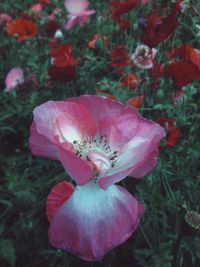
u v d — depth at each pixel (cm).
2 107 36
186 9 38
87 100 16
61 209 16
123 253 27
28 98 36
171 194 27
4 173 33
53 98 34
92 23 45
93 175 16
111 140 16
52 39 40
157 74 30
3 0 52
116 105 16
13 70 37
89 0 49
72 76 30
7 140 35
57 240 15
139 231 26
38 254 27
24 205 23
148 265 25
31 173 30
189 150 28
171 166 28
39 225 28
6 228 29
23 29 39
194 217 19
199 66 26
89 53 39
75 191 16
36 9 46
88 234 15
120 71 35
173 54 32
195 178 29
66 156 15
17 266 28
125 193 16
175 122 28
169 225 26
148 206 26
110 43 41
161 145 26
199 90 33
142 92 32
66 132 16
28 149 33
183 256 26
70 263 27
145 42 30
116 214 15
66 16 46
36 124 15
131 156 16
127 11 36
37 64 40
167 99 31
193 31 37
